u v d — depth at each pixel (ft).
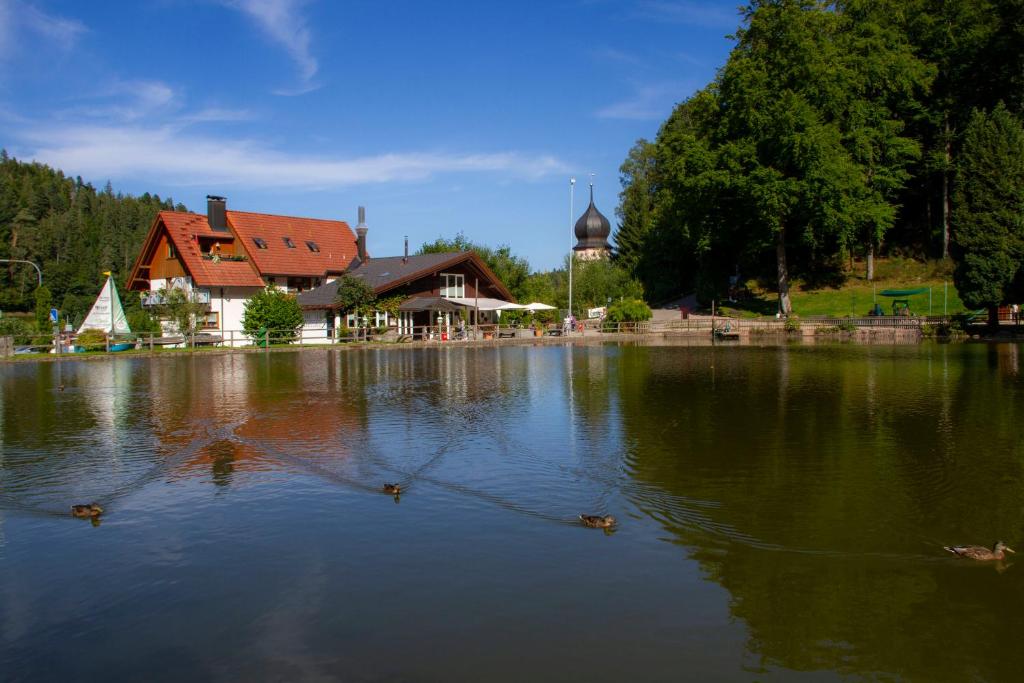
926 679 20.66
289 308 175.01
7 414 67.36
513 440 52.21
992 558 28.63
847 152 199.41
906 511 34.63
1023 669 21.08
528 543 31.09
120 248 482.28
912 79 201.87
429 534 32.42
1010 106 211.61
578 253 358.64
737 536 31.58
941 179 231.71
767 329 197.88
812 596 25.75
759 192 194.18
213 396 79.36
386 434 55.36
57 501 38.47
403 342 179.83
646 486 39.42
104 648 22.93
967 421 57.00
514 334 200.44
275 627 23.94
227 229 203.00
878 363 107.14
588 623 23.94
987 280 155.02
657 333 213.46
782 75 198.08
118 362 131.34
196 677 21.16
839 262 250.37
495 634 23.26
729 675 20.85
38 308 240.53
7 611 25.58
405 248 217.15
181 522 34.73
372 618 24.44
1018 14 201.05
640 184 315.37
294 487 40.47
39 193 558.15
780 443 49.75
